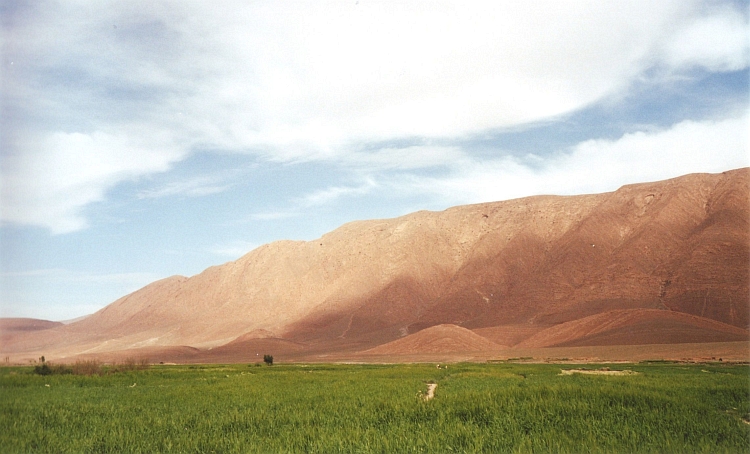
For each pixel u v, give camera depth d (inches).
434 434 805.9
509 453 721.6
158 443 805.9
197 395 1375.5
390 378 1926.7
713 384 1480.1
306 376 2134.6
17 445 812.6
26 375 2149.4
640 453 725.9
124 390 1572.3
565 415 930.1
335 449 743.1
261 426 898.1
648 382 1571.1
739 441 781.9
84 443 813.2
